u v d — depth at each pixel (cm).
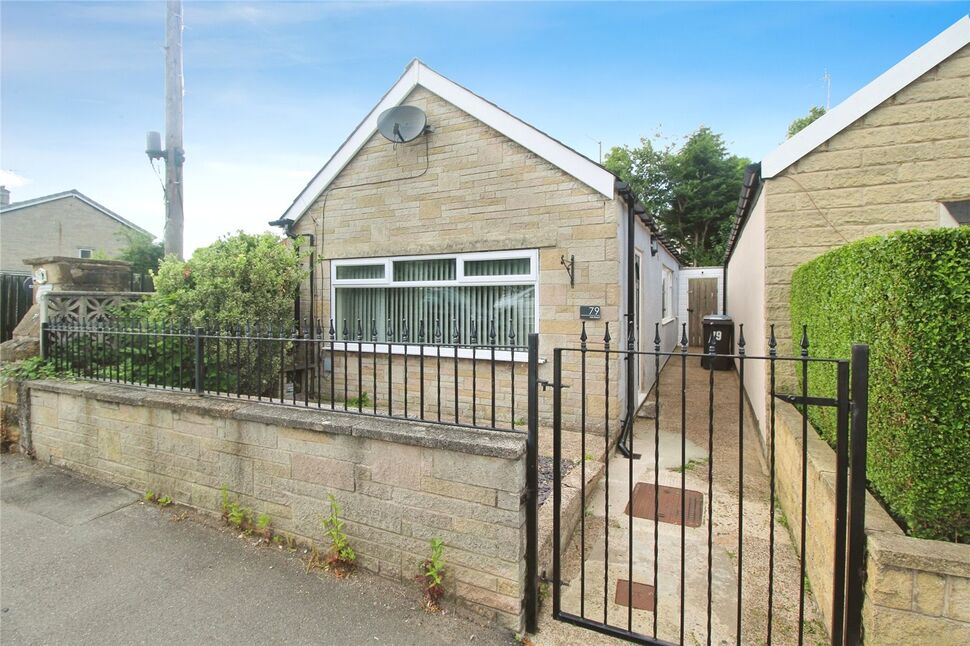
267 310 584
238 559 288
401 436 251
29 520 340
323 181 672
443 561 245
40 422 445
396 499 258
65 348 468
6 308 626
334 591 257
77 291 536
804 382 188
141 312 548
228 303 543
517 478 224
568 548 309
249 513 316
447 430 253
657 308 903
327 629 229
